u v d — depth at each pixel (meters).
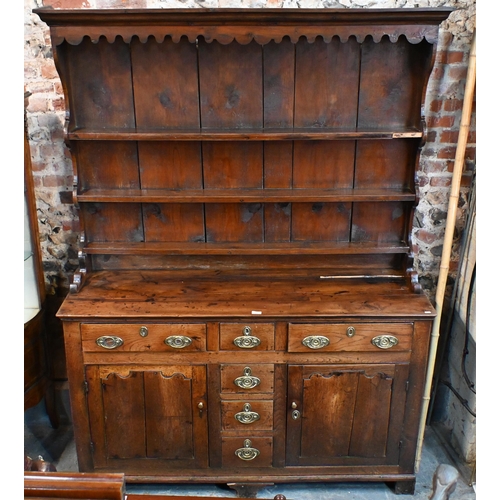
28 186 2.35
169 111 2.23
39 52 2.33
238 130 2.20
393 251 2.32
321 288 2.30
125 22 1.92
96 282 2.33
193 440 2.30
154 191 2.29
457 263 2.62
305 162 2.30
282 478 2.35
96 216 2.37
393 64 2.17
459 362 2.59
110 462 2.34
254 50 2.15
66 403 2.82
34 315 2.46
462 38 2.30
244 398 2.23
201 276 2.39
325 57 2.16
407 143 2.26
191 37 1.94
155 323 2.12
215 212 2.38
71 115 2.16
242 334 2.14
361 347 2.16
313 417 2.27
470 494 2.41
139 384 2.21
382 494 2.40
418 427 2.31
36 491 1.10
